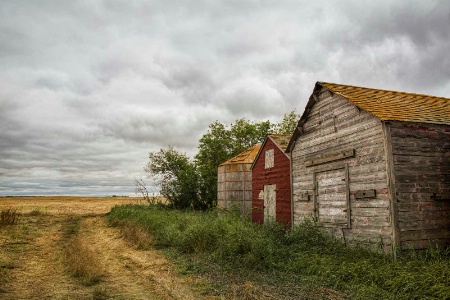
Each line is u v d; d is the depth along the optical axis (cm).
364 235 1053
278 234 1277
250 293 689
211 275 855
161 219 1745
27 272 899
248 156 2309
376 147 1015
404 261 866
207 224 1304
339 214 1183
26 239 1448
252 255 948
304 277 811
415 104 1192
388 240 950
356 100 1114
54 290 737
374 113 1002
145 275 869
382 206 981
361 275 770
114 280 826
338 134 1209
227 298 667
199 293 707
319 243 1115
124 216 2241
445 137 1042
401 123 995
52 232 1711
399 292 661
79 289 745
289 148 1542
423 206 972
